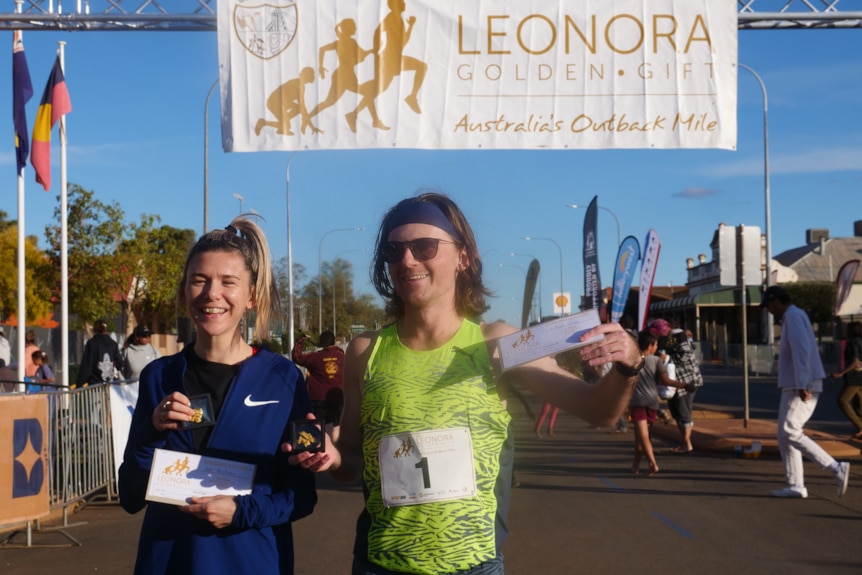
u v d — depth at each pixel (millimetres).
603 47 8875
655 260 15969
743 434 13938
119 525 8320
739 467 11445
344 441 3180
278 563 2975
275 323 3439
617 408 2773
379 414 2912
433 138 8875
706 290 66625
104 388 9523
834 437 13555
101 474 9328
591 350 2676
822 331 55438
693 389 11266
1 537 7801
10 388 14789
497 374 2947
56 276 33969
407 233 2998
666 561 6574
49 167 13820
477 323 3107
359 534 2975
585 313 2781
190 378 3098
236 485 2916
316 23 8891
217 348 3137
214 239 3170
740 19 9156
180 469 2883
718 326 63344
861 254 69000
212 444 2941
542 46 8867
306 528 7977
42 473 7406
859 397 13469
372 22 8859
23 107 13570
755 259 15328
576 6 8867
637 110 8898
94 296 33625
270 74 8922
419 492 2814
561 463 12055
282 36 8898
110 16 9219
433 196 3160
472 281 3178
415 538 2803
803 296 55469
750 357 43875
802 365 8930
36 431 7355
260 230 3326
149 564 2875
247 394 3031
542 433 16125
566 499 9227
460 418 2865
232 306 3117
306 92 8898
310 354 11562
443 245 3004
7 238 36625
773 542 7168
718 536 7414
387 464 2863
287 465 3035
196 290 3098
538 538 7375
